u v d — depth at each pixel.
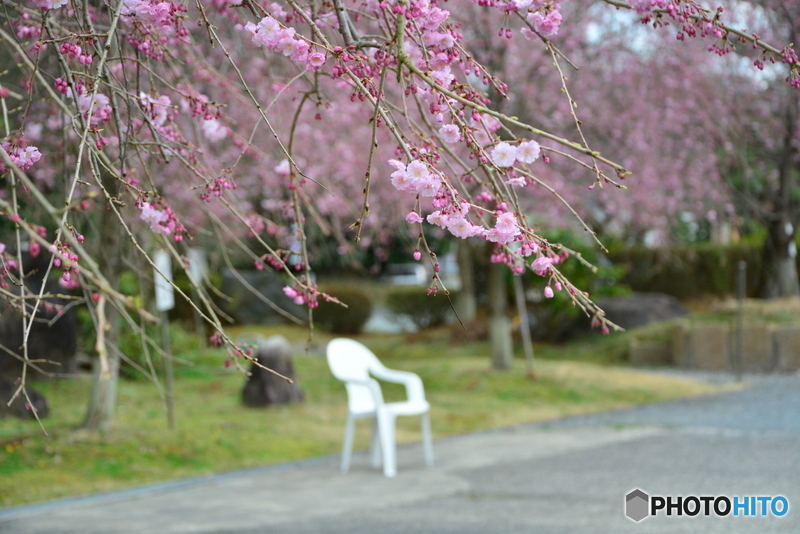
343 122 9.41
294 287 3.35
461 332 17.30
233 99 7.29
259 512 5.63
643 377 12.23
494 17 10.71
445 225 2.51
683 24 2.88
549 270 2.63
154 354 11.33
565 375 11.92
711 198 14.64
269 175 9.55
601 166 11.91
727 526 5.03
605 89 12.12
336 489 6.32
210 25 2.81
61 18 4.34
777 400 10.21
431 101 2.95
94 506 5.88
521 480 6.39
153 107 3.69
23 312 2.71
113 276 7.08
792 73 2.83
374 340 19.33
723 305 16.25
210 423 8.58
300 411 9.65
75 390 9.98
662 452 7.28
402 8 2.58
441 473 6.78
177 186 8.33
